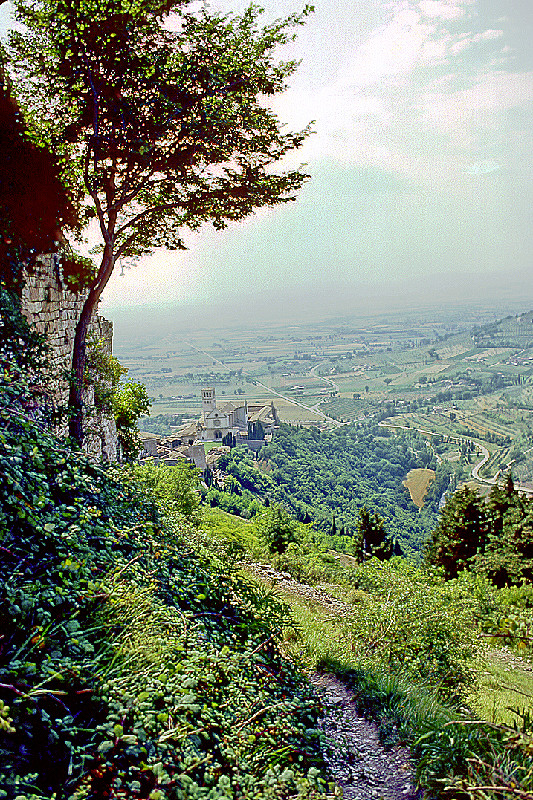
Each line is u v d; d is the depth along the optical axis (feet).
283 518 118.73
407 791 13.91
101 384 46.29
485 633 47.83
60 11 30.76
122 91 32.81
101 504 22.31
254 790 11.48
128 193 34.17
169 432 629.10
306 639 26.09
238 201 35.01
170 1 30.96
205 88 31.99
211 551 28.27
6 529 14.35
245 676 16.72
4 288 28.66
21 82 33.91
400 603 29.04
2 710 8.88
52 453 21.40
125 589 16.33
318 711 17.76
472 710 21.80
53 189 34.30
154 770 10.00
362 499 424.46
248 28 32.40
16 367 25.46
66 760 10.07
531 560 92.79
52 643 12.00
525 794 11.21
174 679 13.37
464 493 120.47
